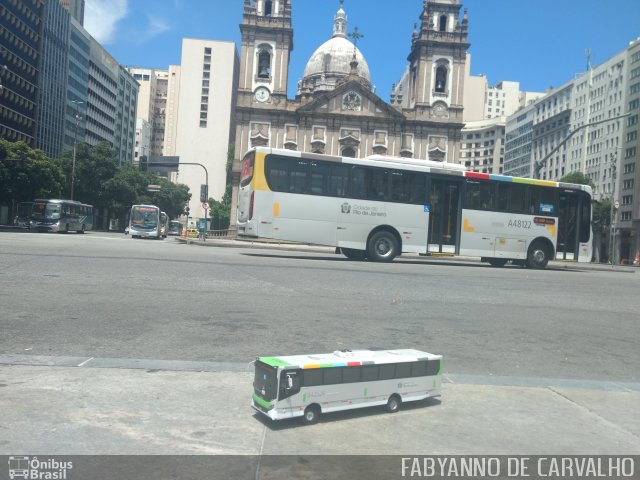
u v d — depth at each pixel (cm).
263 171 2095
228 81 14825
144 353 579
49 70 8800
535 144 11694
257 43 7544
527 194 2381
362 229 2167
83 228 5688
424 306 993
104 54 11562
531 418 433
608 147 9050
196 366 532
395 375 430
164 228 6494
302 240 2114
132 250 2091
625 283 1828
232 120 15175
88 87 10725
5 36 7394
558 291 1395
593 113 9581
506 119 13300
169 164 4044
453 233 2273
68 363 527
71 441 359
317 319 805
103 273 1222
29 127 8262
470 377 542
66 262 1413
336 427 393
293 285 1199
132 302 871
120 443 358
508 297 1201
